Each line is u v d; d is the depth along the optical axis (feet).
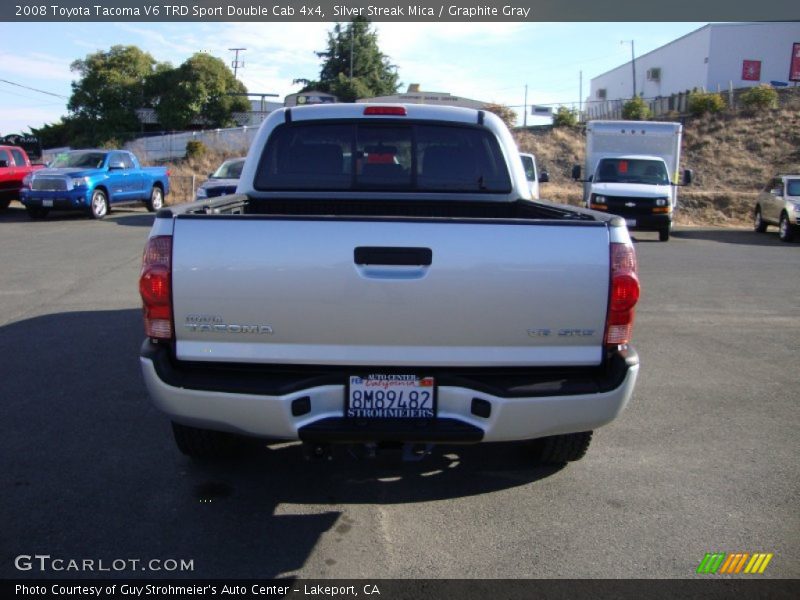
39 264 38.01
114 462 14.16
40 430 15.69
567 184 101.76
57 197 61.77
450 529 11.85
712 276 39.42
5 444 14.93
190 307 10.77
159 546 11.17
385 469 14.12
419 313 10.70
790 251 52.49
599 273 10.80
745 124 113.50
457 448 15.23
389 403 11.02
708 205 88.48
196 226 10.69
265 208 17.01
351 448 11.85
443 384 11.00
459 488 13.37
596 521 12.19
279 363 10.95
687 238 62.23
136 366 20.31
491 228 10.66
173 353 11.03
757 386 19.85
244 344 10.90
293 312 10.71
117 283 32.65
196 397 10.91
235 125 147.54
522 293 10.73
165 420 16.34
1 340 22.89
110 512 12.19
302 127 16.81
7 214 68.64
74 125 140.26
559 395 10.93
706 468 14.40
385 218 10.62
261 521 12.00
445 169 17.04
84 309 27.35
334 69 166.91
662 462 14.66
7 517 11.95
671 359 22.50
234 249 10.63
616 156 60.75
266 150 16.84
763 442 15.80
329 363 10.91
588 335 10.97
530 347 10.98
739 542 11.58
